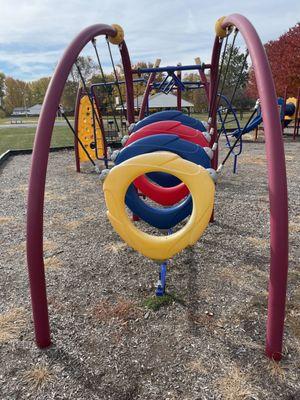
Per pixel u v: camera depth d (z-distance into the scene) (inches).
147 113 204.2
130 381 77.9
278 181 72.2
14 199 219.6
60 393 75.3
